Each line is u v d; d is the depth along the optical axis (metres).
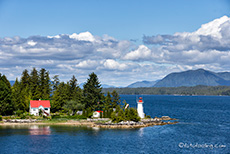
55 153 68.44
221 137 87.81
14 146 74.31
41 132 94.06
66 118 123.88
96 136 88.06
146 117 131.50
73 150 71.25
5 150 70.44
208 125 114.25
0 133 91.50
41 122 115.56
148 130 99.94
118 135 90.00
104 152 69.81
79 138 85.00
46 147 73.75
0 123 111.25
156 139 84.44
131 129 101.75
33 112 129.25
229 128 106.38
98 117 128.38
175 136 89.06
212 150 71.88
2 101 122.50
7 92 125.62
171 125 113.38
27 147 73.50
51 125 109.88
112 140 82.56
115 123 109.44
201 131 98.75
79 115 127.75
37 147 73.62
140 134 92.06
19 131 95.38
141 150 71.81
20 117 120.44
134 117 114.00
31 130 97.62
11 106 127.00
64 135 89.19
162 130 100.19
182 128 105.25
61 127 105.19
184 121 128.12
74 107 134.75
